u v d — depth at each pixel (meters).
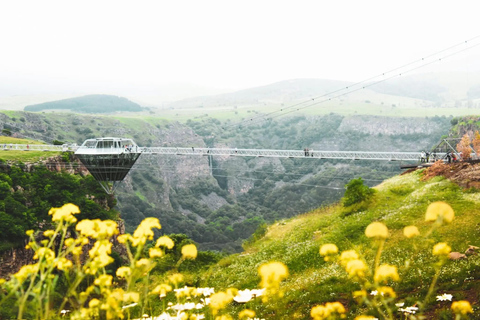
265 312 16.66
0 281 4.35
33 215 81.50
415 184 42.38
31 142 140.00
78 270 4.64
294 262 30.92
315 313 4.77
